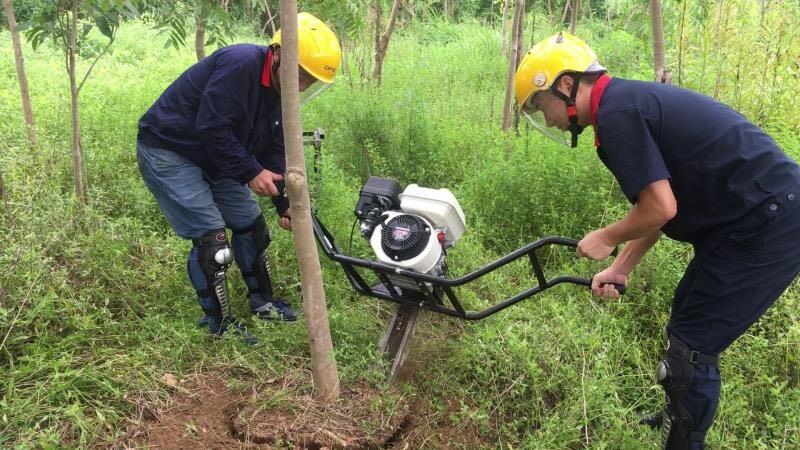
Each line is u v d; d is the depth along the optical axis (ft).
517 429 9.77
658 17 14.75
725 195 7.62
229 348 10.80
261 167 10.41
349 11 21.08
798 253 7.65
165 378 10.04
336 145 18.07
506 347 10.76
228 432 9.28
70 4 13.96
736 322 7.91
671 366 8.27
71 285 11.50
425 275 9.27
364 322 11.44
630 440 8.76
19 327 10.24
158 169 10.51
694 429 8.36
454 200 10.09
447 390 10.43
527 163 15.15
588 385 9.57
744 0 17.33
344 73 26.27
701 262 8.08
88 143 17.12
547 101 8.07
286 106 8.00
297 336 10.92
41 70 29.30
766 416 9.29
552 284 9.56
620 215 13.65
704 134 7.49
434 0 40.55
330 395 9.65
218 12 16.55
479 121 22.07
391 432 9.36
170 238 13.21
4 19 36.29
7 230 12.42
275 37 10.05
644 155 7.26
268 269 11.96
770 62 17.83
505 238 14.62
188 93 10.39
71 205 12.78
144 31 44.01
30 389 9.09
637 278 12.19
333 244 10.69
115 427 9.07
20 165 15.03
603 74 7.82
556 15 35.14
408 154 17.72
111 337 10.75
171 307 11.83
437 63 34.17
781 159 7.59
